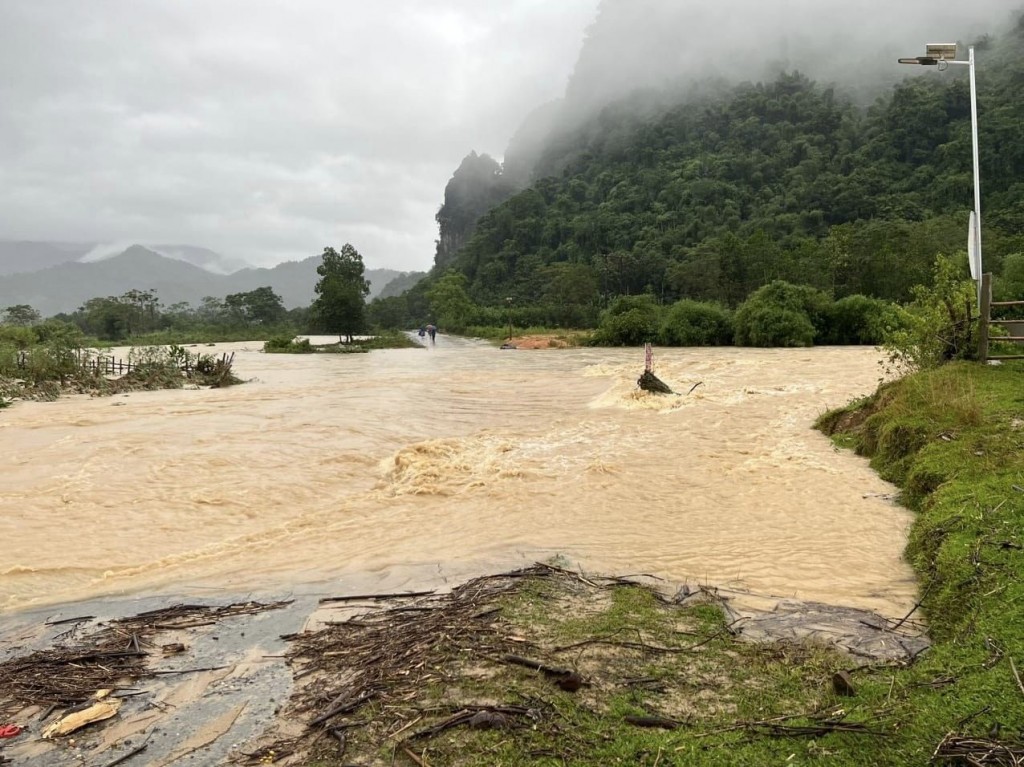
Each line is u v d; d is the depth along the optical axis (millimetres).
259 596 5527
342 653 4266
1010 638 3756
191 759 3225
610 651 4102
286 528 7625
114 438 13148
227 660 4293
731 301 55812
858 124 121625
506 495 8648
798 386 18016
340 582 5781
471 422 14477
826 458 9953
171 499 8836
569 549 6445
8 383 22531
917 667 3775
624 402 16312
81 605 5504
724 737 3172
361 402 18250
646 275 81688
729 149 125375
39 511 8336
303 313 116875
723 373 22141
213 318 108812
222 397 20875
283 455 11391
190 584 5902
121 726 3549
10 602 5629
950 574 4805
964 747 2918
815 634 4383
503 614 4711
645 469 9781
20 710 3770
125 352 48938
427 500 8617
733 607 4898
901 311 12555
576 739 3191
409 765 3070
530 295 103938
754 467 9586
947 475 7004
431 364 33906
